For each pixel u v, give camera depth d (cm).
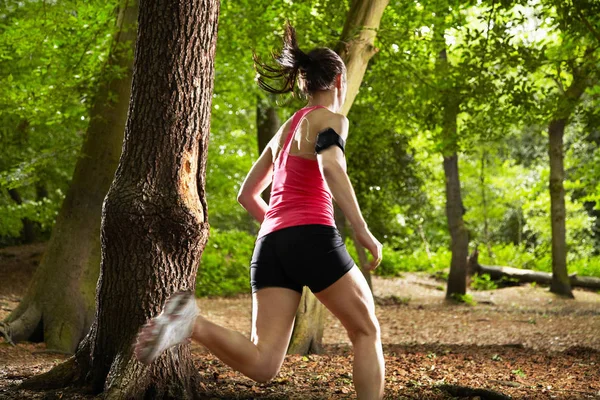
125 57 923
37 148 1484
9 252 1877
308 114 312
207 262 1794
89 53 1038
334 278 294
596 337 1029
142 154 398
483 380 526
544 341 998
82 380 430
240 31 1151
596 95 1134
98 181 918
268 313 298
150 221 393
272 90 336
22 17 1002
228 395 432
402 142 1727
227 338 270
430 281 2081
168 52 395
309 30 1063
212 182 2148
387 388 477
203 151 412
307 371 539
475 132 1106
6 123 1275
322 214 300
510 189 2356
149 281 399
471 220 2644
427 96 1042
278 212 304
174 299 250
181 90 398
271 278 301
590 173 1503
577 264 2188
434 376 541
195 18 399
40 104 934
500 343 984
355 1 755
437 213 2973
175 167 399
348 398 435
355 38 734
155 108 396
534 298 1705
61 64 997
